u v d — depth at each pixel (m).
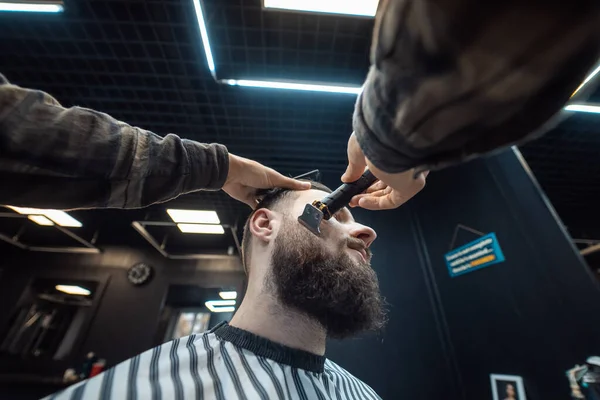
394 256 1.92
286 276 0.52
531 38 0.12
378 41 0.19
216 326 0.58
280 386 0.44
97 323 4.24
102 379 0.40
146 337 4.16
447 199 1.82
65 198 0.43
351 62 1.54
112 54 1.60
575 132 2.02
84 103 1.93
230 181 0.65
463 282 1.58
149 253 4.77
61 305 5.04
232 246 4.53
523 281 1.22
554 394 1.02
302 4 1.26
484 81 0.14
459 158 0.19
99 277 4.56
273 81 1.65
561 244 1.11
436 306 1.77
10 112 0.36
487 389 1.32
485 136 0.17
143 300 4.42
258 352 0.49
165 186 0.51
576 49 0.12
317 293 0.51
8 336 4.23
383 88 0.20
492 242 1.42
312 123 2.10
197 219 3.50
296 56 1.52
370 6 1.26
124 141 0.46
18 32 1.49
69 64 1.67
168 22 1.42
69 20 1.42
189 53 1.58
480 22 0.13
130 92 1.86
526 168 1.33
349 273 0.54
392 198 0.54
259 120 2.07
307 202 0.63
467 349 1.49
